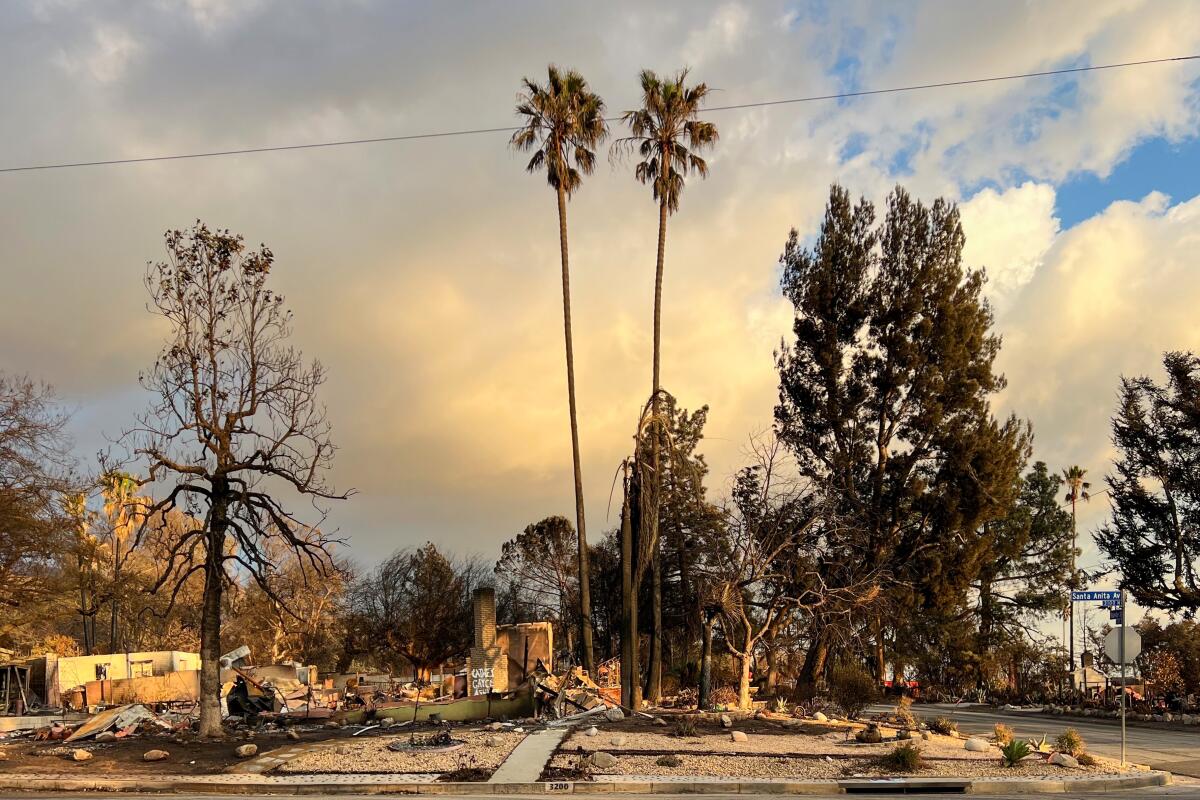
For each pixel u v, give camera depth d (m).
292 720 28.73
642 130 42.47
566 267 42.03
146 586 52.00
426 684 49.41
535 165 42.81
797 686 41.09
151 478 24.55
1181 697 40.75
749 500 35.91
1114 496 44.91
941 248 46.88
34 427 38.94
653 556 36.75
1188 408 42.28
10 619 44.16
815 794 17.83
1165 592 43.47
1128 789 18.64
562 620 67.06
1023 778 18.95
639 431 35.97
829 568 37.88
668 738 23.61
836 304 48.41
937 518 45.72
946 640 51.25
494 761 20.39
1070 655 53.97
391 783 18.25
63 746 23.56
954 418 46.22
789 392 50.19
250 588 61.38
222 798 17.38
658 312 41.06
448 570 66.75
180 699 37.41
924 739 24.45
